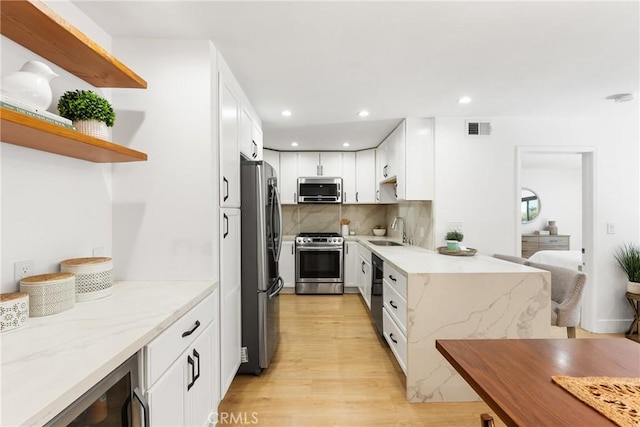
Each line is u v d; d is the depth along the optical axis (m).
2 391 0.65
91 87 1.49
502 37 1.63
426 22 1.50
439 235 3.04
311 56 1.83
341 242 4.47
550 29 1.55
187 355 1.30
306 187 4.62
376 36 1.62
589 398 0.72
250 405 1.91
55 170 1.28
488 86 2.28
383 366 2.39
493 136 3.05
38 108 1.02
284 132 3.63
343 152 4.68
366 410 1.87
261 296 2.22
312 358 2.52
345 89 2.33
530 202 6.59
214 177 1.70
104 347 0.86
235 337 2.06
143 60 1.63
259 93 2.39
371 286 3.33
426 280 1.96
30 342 0.89
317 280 4.48
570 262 3.89
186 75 1.64
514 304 1.98
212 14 1.43
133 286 1.53
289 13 1.42
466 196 3.04
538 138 3.05
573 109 2.80
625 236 3.06
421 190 3.09
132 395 0.94
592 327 3.06
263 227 2.21
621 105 2.70
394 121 3.19
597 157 3.05
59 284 1.13
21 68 1.05
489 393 0.75
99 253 1.54
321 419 1.78
